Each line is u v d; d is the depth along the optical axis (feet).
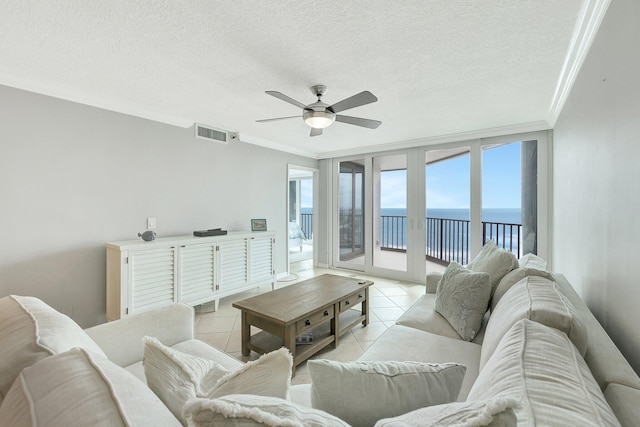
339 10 5.13
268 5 4.99
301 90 8.48
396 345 5.44
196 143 11.85
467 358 5.07
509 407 1.73
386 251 16.63
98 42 6.08
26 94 7.86
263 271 12.82
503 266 6.63
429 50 6.41
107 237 9.39
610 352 3.27
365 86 8.23
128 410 1.71
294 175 25.48
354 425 2.56
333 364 2.72
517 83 8.04
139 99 9.21
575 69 6.74
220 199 12.82
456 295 6.36
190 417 1.63
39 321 2.95
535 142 12.21
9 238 7.68
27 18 5.28
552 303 4.01
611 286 4.60
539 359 2.70
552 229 11.53
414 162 15.14
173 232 11.13
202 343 5.52
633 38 3.77
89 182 9.01
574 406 2.05
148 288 9.04
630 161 3.89
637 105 3.66
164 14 5.21
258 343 7.64
